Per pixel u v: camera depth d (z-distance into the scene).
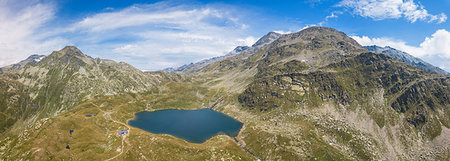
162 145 193.50
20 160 157.50
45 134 184.50
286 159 194.12
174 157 181.12
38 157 159.25
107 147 187.75
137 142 197.00
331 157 191.25
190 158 182.62
